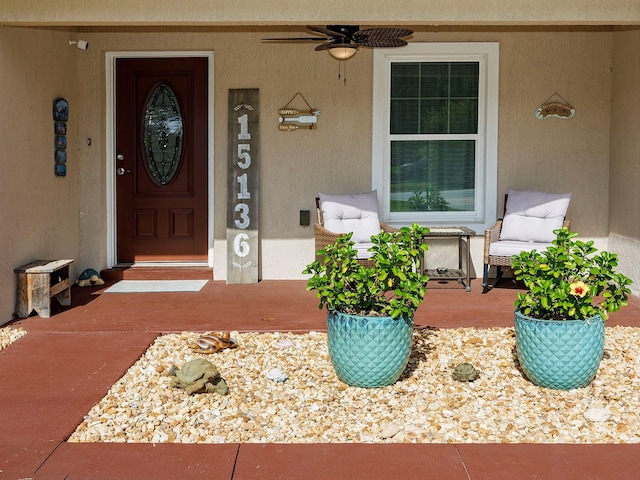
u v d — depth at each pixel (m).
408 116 7.09
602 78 6.91
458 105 7.07
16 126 5.41
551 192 7.00
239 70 6.91
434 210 7.18
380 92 6.93
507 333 4.98
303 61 6.91
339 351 3.91
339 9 5.02
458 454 3.16
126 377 4.10
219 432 3.39
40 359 4.41
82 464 3.04
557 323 3.80
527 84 6.92
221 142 6.96
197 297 6.22
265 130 6.97
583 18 5.00
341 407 3.70
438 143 7.12
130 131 7.12
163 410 3.62
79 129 6.92
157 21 5.02
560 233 4.01
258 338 4.91
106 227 7.13
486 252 6.38
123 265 7.21
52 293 5.51
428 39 6.88
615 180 6.80
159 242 7.23
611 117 6.90
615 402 3.74
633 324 5.29
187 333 5.01
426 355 4.51
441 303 5.95
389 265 3.88
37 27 5.80
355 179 7.01
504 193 7.02
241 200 6.90
